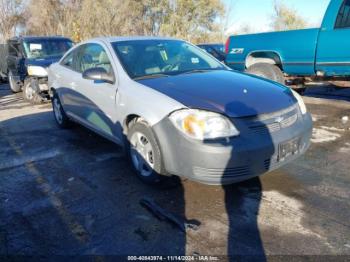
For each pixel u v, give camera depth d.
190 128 3.02
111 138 4.32
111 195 3.52
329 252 2.55
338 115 6.22
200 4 33.97
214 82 3.70
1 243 2.81
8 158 4.76
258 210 3.12
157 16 34.41
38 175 4.11
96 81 4.37
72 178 3.97
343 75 6.22
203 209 3.18
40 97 8.85
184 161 3.08
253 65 7.13
